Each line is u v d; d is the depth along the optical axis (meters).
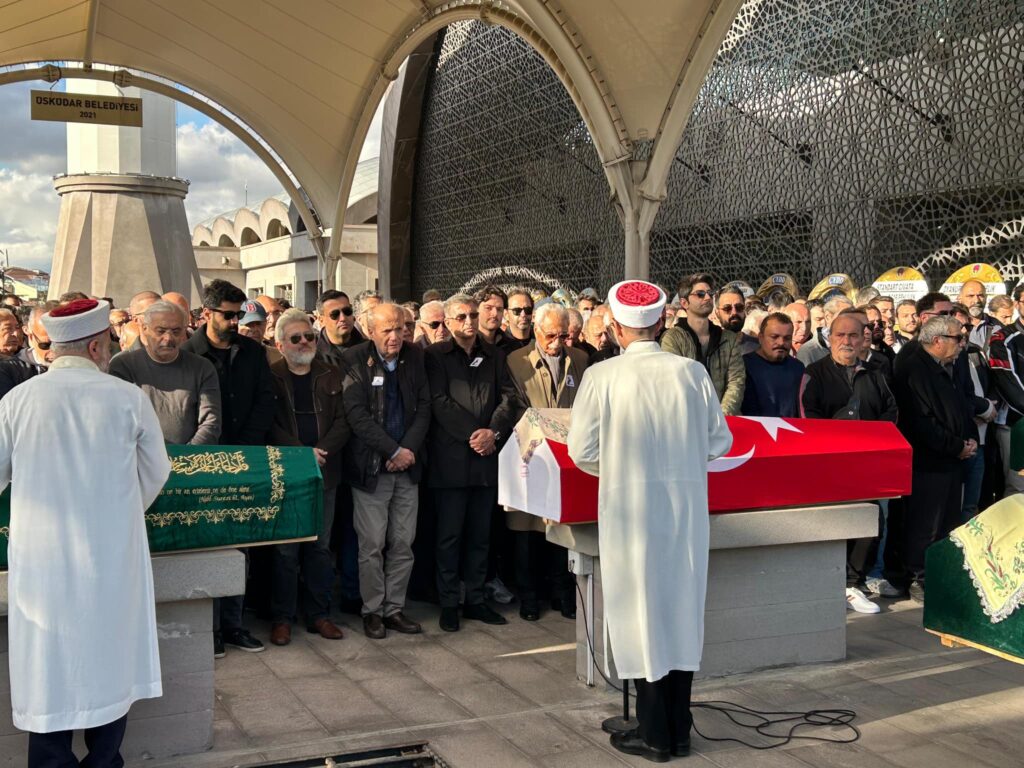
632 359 4.47
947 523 7.10
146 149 30.91
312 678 5.49
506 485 5.72
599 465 4.47
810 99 18.27
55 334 3.82
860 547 7.28
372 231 43.16
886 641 6.19
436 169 31.27
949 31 15.69
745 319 8.36
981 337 9.30
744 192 19.80
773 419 5.77
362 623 6.59
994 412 7.97
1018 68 14.75
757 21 19.25
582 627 5.44
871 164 17.23
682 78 15.27
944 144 15.96
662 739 4.37
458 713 4.95
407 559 6.43
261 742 4.58
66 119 24.33
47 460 3.66
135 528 3.83
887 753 4.46
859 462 5.69
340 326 7.15
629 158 16.23
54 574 3.62
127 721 4.32
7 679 4.18
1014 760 4.38
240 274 55.09
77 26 22.31
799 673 5.57
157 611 4.38
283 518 4.57
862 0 17.12
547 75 25.41
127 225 30.55
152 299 7.18
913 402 7.01
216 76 25.27
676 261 21.75
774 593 5.62
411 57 30.08
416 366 6.42
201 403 5.54
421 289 32.53
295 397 6.36
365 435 6.14
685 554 4.38
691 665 4.36
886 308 9.86
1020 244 14.97
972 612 4.10
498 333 7.38
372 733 4.67
